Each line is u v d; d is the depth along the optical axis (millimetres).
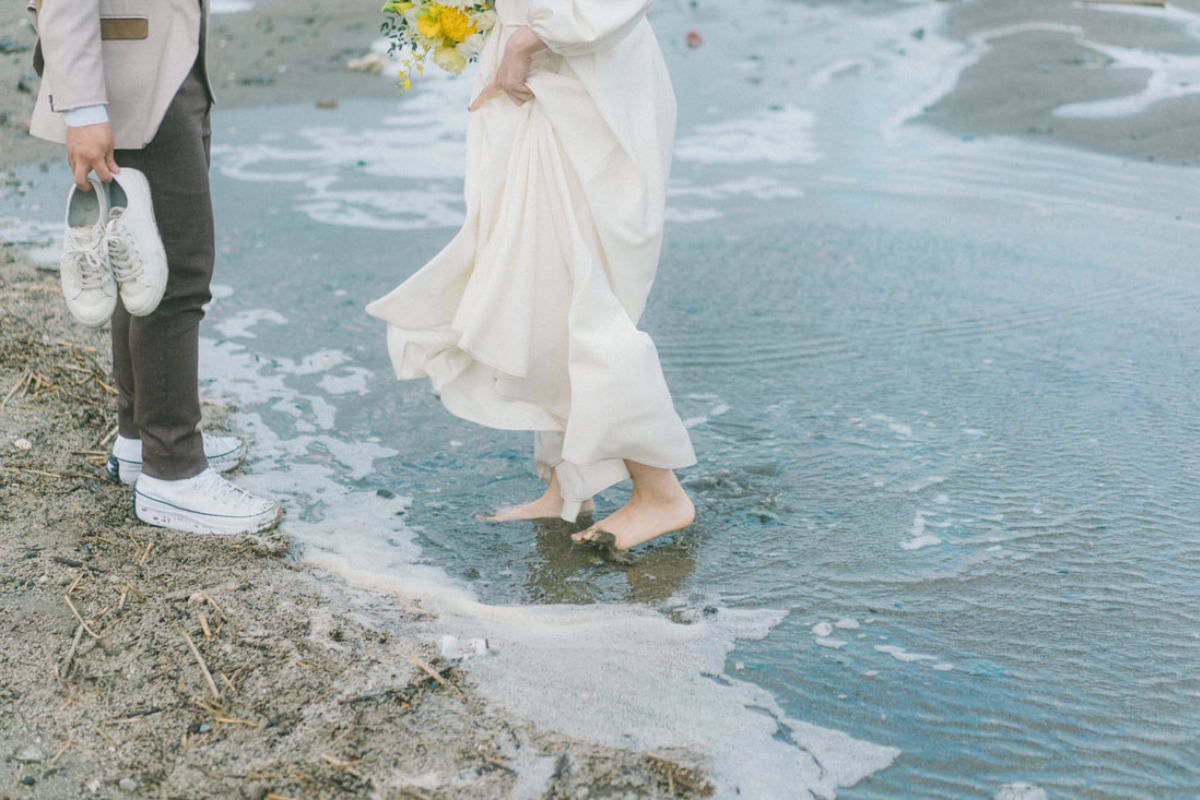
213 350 4113
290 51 9117
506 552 2941
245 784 2061
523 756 2152
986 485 3207
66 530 2867
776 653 2506
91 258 2590
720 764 2156
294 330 4309
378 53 9039
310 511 3109
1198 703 2328
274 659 2404
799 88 8148
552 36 2451
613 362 2617
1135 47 8461
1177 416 3559
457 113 7734
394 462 3404
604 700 2330
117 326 2902
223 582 2689
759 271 4949
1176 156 6375
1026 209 5707
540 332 2715
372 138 7102
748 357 4094
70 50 2398
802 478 3281
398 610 2641
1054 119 7098
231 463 3305
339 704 2275
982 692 2371
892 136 7043
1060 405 3664
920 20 9891
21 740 2156
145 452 2895
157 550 2818
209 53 8961
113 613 2529
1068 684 2393
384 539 2984
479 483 3303
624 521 2961
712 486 3242
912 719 2297
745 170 6453
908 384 3852
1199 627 2568
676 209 5816
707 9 10648
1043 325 4301
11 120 6945
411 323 2775
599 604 2705
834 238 5352
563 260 2678
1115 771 2150
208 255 2799
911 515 3072
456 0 2648
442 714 2264
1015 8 9891
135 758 2119
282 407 3717
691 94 8047
